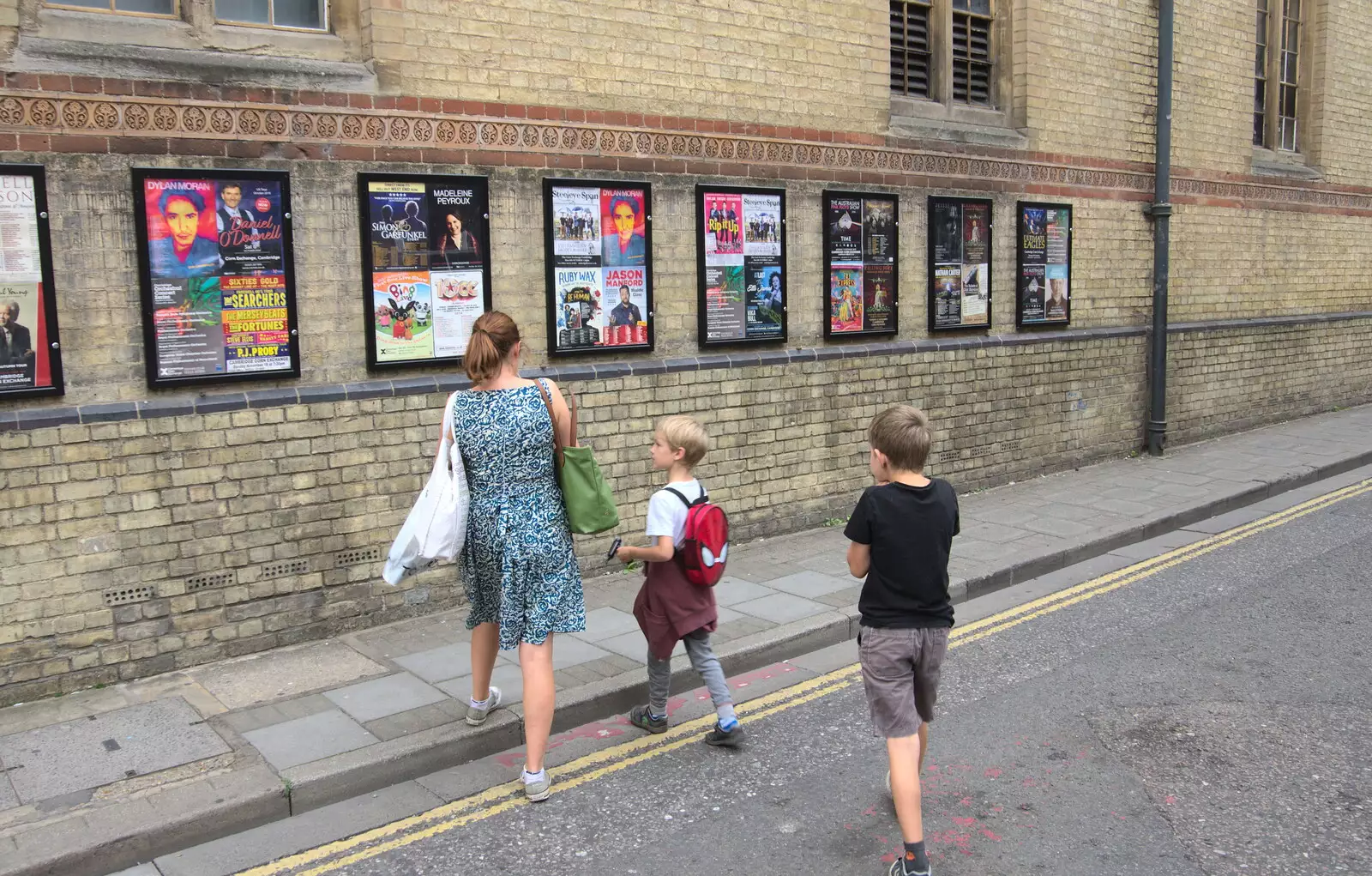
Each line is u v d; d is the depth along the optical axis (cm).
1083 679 522
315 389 555
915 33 881
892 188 831
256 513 539
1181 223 1119
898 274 844
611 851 366
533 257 634
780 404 771
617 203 667
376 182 567
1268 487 949
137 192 496
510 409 405
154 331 506
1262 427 1264
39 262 475
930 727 467
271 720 456
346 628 572
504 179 618
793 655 568
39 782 396
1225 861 349
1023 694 504
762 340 755
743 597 634
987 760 431
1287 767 419
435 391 592
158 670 514
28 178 470
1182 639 580
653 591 446
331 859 363
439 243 594
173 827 366
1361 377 1437
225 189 521
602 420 672
